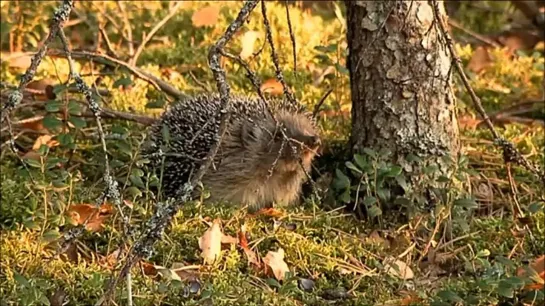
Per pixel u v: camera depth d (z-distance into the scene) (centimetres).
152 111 1199
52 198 890
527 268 834
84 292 790
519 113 1273
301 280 858
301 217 960
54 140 1009
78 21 1426
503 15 1678
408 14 944
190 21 1480
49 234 814
